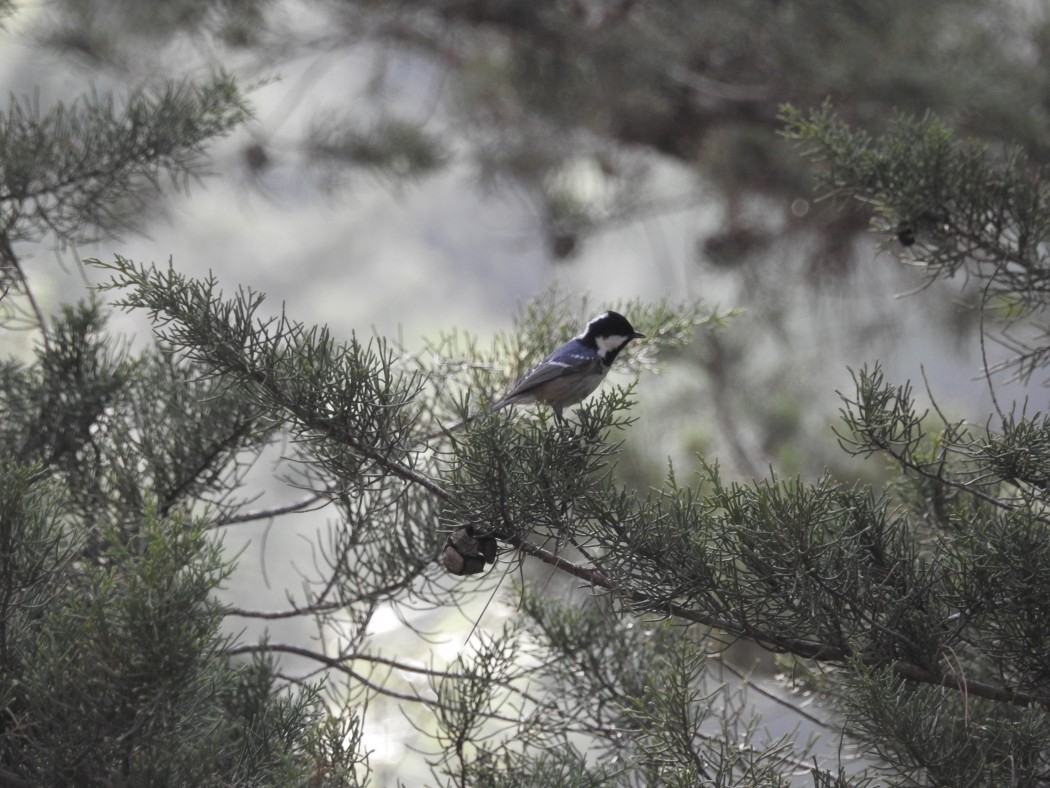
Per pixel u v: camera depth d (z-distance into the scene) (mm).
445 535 7781
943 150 7922
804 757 6613
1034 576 5871
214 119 9406
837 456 16688
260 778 5906
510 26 20016
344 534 7969
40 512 6035
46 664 5504
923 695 5961
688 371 19062
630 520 6148
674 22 19625
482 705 7547
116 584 5816
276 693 7273
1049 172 8461
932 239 8203
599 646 7883
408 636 10508
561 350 9094
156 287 5957
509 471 6020
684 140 21594
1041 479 6172
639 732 6629
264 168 20266
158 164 9391
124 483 8133
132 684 5207
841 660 6191
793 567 5934
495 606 9055
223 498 8281
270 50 20312
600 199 22750
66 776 5324
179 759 5453
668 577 6133
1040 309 8078
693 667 6355
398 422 6172
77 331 8633
